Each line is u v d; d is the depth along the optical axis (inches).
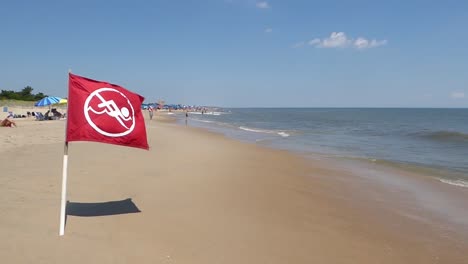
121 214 236.5
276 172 450.6
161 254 181.9
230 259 183.9
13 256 163.5
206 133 1096.2
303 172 465.7
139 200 274.1
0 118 1280.8
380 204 327.0
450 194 373.4
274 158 581.3
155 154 533.6
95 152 506.9
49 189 280.8
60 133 735.1
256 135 1112.2
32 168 357.4
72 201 255.3
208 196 303.7
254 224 241.4
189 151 600.4
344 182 416.5
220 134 1104.2
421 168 525.0
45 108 2107.5
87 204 251.8
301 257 195.5
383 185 408.5
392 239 238.8
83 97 194.9
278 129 1454.2
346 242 225.6
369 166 535.2
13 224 200.1
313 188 374.3
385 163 565.3
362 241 230.1
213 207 272.2
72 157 449.4
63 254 170.6
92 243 186.2
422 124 1897.1
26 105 2331.4
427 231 259.3
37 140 602.2
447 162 588.1
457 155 676.1
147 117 2516.0
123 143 200.4
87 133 193.8
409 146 828.6
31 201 245.3
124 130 200.7
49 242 181.9
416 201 343.0
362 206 315.9
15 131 746.8
